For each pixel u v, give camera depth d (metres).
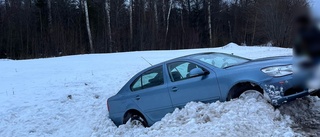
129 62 23.14
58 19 51.47
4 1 50.25
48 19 50.81
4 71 19.73
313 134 4.60
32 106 9.71
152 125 6.30
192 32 56.94
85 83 13.48
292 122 5.09
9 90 12.48
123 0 53.34
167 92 6.32
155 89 6.55
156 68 6.75
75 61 25.75
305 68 5.11
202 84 5.82
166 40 53.72
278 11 41.12
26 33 49.72
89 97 10.77
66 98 10.62
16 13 49.50
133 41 51.25
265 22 43.78
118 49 49.78
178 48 54.97
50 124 8.41
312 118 5.24
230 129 4.60
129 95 7.12
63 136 7.63
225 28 60.97
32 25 50.50
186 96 6.02
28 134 7.79
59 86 13.01
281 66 5.27
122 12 53.16
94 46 49.53
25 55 47.97
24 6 50.56
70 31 50.78
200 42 58.09
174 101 6.22
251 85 5.43
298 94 5.09
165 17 57.09
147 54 30.39
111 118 7.64
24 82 14.56
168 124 5.57
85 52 49.66
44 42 48.75
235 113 5.09
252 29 50.25
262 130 4.65
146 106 6.73
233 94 5.53
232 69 5.63
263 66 5.38
